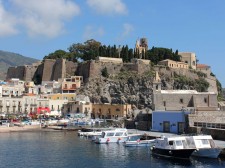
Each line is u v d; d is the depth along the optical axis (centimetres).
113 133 9369
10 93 19650
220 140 7781
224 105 13462
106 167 6188
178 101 11550
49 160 6831
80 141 9719
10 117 16050
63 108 19125
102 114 18950
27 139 10094
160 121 10225
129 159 6862
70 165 6378
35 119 15850
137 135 9381
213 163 6234
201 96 11531
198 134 8025
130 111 18050
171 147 6800
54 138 10419
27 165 6381
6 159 6912
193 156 6856
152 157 7038
